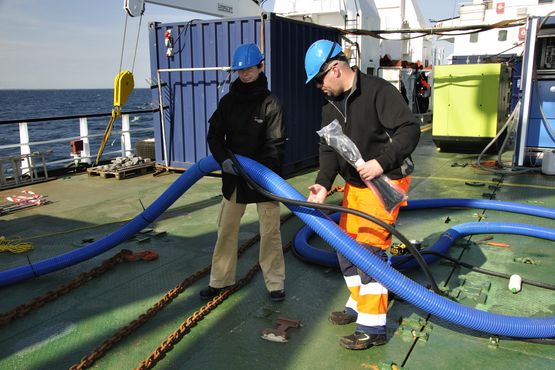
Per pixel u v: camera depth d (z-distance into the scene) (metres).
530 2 14.81
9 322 3.26
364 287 2.80
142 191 7.03
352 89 2.59
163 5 7.18
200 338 3.02
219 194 6.82
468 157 9.61
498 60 12.49
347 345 2.85
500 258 4.30
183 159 8.25
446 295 3.50
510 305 3.39
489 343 2.89
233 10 8.48
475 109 9.58
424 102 16.67
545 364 2.68
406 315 3.26
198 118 7.95
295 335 3.04
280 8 13.54
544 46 7.83
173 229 5.25
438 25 18.84
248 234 5.05
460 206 5.86
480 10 15.72
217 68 7.29
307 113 8.45
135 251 4.58
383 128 2.63
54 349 2.92
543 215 5.49
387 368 2.64
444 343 2.91
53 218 5.76
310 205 2.63
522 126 7.93
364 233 2.77
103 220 5.66
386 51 16.45
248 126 3.16
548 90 7.85
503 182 7.36
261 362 2.75
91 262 4.32
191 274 4.04
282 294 3.50
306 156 8.58
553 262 4.20
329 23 12.98
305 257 4.21
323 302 3.49
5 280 3.77
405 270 3.96
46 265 3.93
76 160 8.73
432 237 4.91
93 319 3.29
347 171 2.79
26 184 7.51
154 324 3.21
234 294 3.63
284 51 7.52
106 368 2.71
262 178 3.01
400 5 16.20
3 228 5.40
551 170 7.73
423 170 8.38
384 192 2.54
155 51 8.07
